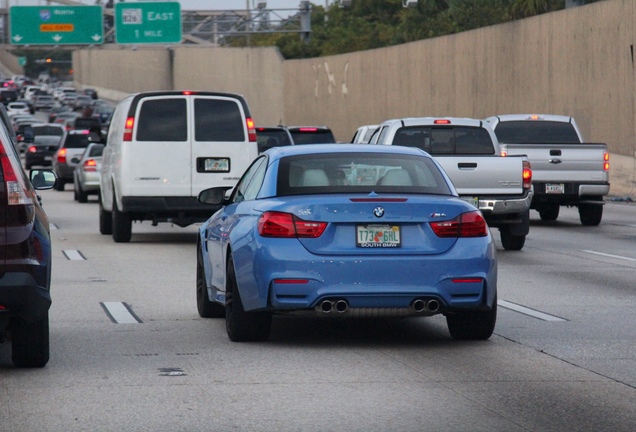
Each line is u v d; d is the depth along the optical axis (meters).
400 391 16.30
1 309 16.44
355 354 19.36
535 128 52.94
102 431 13.93
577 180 48.81
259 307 19.27
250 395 15.98
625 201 68.75
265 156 21.62
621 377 17.41
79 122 135.75
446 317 22.08
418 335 21.48
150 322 23.06
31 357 17.73
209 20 161.38
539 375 17.53
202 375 17.42
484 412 14.98
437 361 18.72
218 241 21.84
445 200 19.56
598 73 78.56
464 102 109.69
